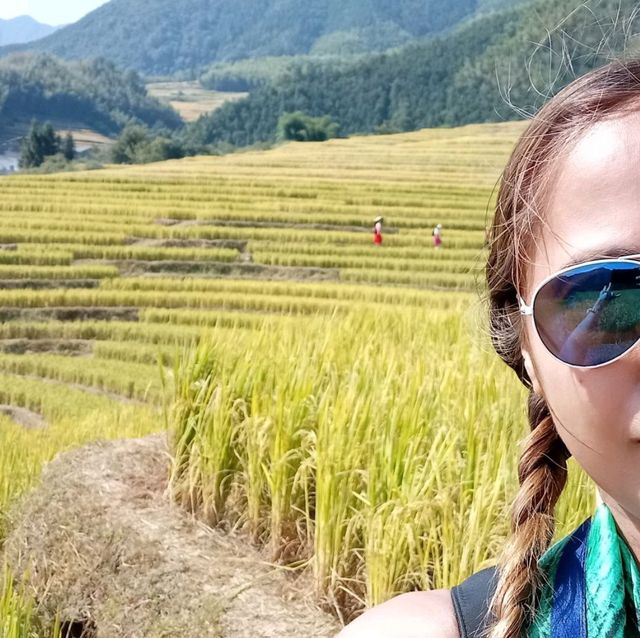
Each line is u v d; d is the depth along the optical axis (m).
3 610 4.71
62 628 5.96
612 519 1.05
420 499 4.09
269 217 50.16
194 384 6.40
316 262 41.62
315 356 6.37
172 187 60.81
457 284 38.72
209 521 5.88
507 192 1.13
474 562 3.70
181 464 6.33
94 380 25.75
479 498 3.83
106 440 7.77
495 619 1.11
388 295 33.34
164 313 31.98
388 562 4.15
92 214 50.19
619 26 1.19
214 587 4.88
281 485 5.21
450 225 51.34
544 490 1.21
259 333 7.04
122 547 5.66
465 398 5.13
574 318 0.95
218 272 41.53
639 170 0.95
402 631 1.15
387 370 5.97
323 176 72.12
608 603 1.00
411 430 4.56
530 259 1.06
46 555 6.39
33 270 37.28
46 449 11.20
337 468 4.59
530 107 1.33
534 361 1.10
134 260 41.47
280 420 5.26
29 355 29.00
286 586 4.87
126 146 161.50
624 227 0.94
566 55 1.29
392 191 62.44
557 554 1.12
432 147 96.00
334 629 4.37
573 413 0.98
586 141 0.99
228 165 82.44
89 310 33.19
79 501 6.36
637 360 0.92
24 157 182.12
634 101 0.99
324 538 4.63
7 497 8.16
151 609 5.07
